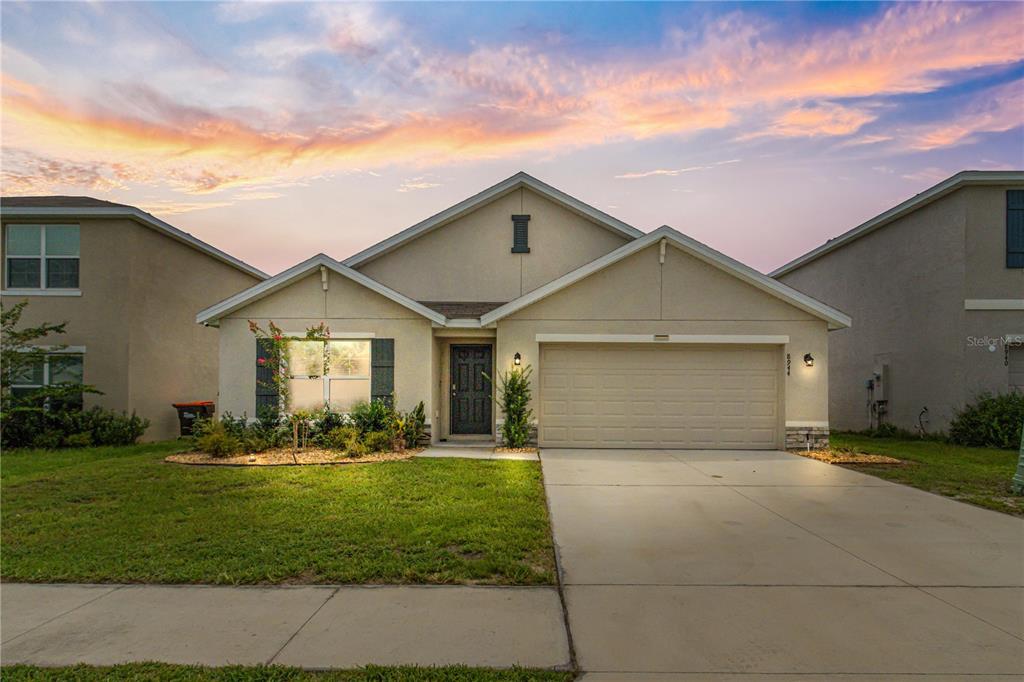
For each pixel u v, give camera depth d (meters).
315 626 4.12
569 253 15.46
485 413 13.75
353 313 12.62
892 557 5.62
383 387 12.57
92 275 15.02
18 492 8.21
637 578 5.05
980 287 14.47
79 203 15.43
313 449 11.75
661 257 12.65
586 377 12.92
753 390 12.85
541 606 4.48
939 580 5.03
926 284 15.71
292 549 5.70
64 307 15.01
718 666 3.58
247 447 11.44
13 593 4.75
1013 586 4.90
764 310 12.70
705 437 12.81
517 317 12.75
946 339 14.98
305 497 7.82
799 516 7.11
